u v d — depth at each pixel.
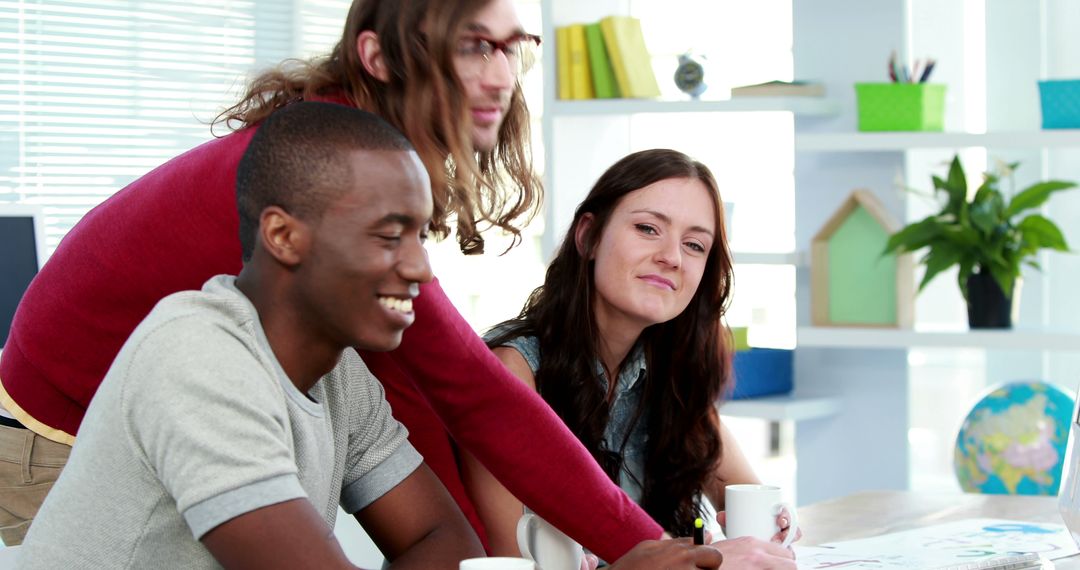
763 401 3.30
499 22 1.46
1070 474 1.47
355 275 1.10
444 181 1.44
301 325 1.14
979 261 3.10
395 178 1.11
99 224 1.48
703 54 3.42
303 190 1.09
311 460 1.18
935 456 3.80
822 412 3.33
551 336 1.87
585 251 1.86
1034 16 3.44
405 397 1.73
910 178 3.58
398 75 1.43
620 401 1.90
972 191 3.51
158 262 1.43
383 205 1.10
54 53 3.65
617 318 1.86
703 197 1.85
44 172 3.64
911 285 3.19
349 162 1.09
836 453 3.44
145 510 1.08
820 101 3.28
